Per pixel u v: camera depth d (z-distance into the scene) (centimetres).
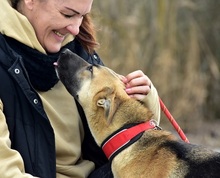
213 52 2253
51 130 691
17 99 687
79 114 772
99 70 760
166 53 2002
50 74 732
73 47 788
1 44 693
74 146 746
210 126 2069
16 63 678
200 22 2203
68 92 762
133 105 741
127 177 709
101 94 734
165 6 2028
